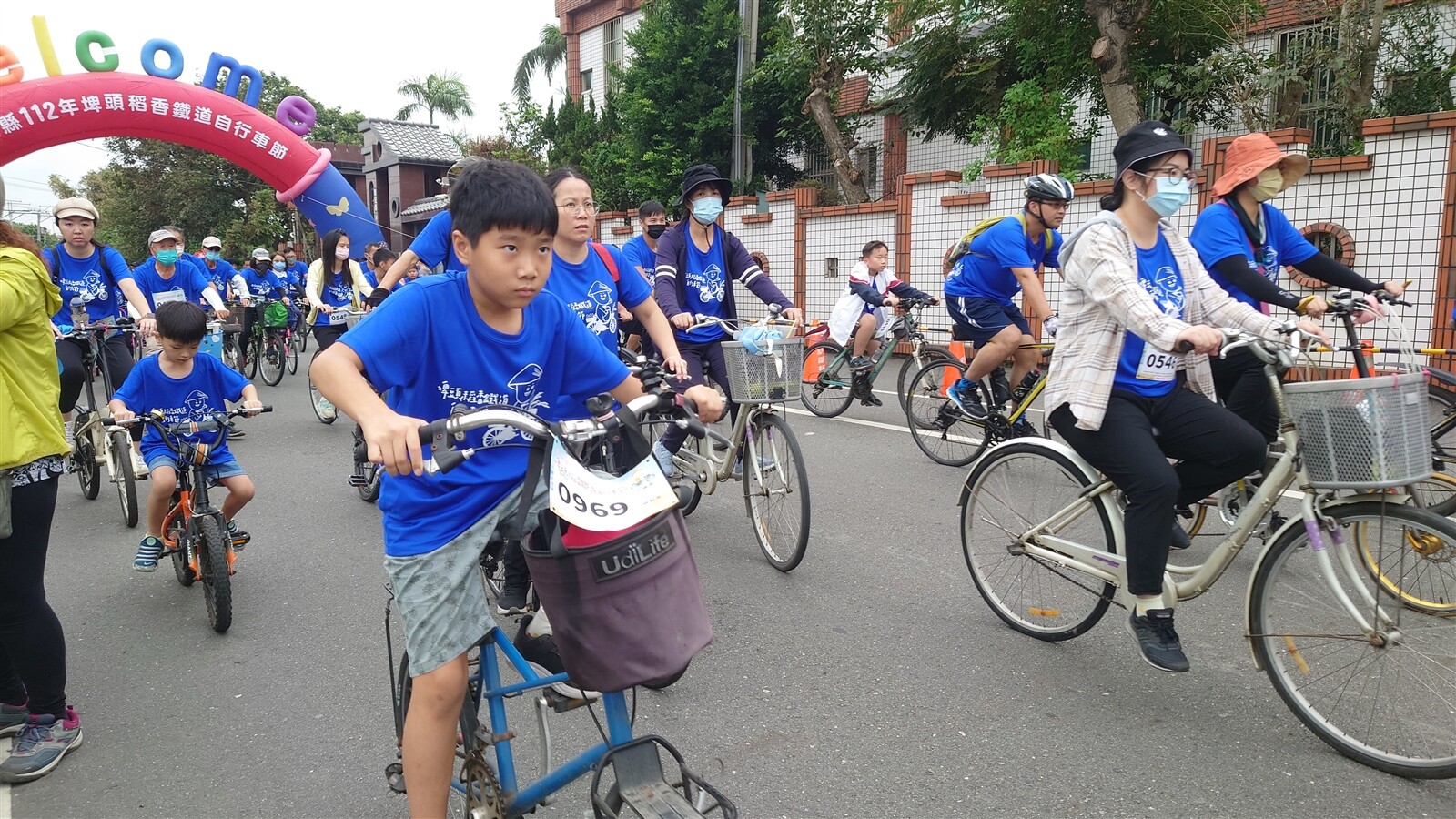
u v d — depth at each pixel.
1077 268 3.18
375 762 3.02
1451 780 2.68
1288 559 2.94
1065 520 3.60
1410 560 2.83
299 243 30.52
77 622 4.27
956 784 2.77
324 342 8.98
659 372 2.38
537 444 1.94
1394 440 2.56
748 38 16.25
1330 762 2.82
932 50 14.04
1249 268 4.02
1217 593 4.12
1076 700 3.25
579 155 21.14
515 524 1.91
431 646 2.07
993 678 3.43
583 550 1.77
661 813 1.79
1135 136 3.16
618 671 1.79
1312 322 3.08
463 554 2.10
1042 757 2.90
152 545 4.56
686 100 17.09
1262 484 3.00
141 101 13.00
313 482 6.75
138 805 2.81
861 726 3.12
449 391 2.13
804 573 4.59
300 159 14.15
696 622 1.86
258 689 3.55
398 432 1.77
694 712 3.25
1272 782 2.72
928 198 11.70
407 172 31.88
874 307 8.45
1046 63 12.73
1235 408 4.10
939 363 6.87
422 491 2.12
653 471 1.91
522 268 1.94
